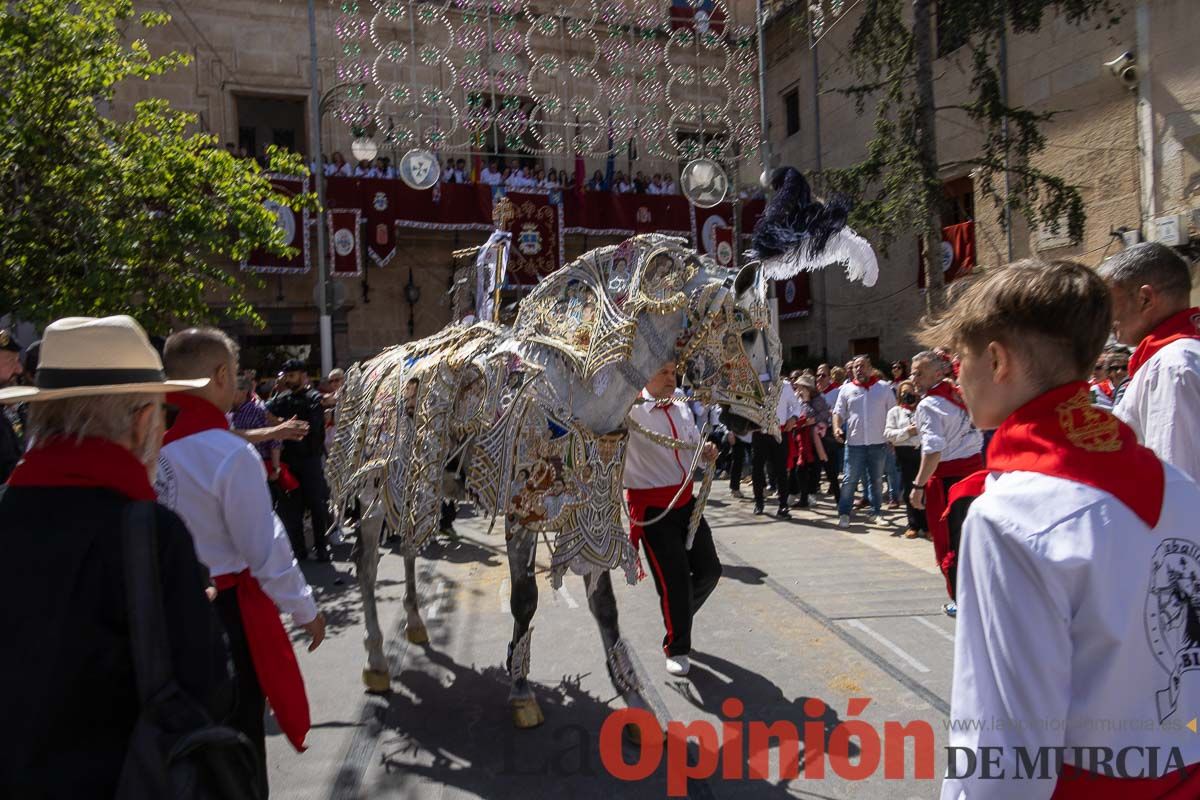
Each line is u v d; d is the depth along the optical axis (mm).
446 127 14039
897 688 3908
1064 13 10977
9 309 6746
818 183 12086
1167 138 10672
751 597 5473
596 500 3344
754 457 8945
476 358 3570
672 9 14188
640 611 5273
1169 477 1245
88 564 1411
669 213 15680
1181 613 1175
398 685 4203
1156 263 2260
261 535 2428
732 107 14672
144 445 1655
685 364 3490
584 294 3518
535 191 14938
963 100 13820
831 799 2947
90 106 7008
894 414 7609
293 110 15391
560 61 14148
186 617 1444
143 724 1355
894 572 6102
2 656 1366
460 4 13406
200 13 14305
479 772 3250
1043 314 1243
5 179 6801
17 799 1314
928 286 10805
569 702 3908
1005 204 11250
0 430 3529
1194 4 10289
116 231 6715
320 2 14812
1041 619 1142
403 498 3604
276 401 7137
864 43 11609
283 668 2482
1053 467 1207
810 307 18266
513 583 3535
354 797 3096
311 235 13961
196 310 7570
